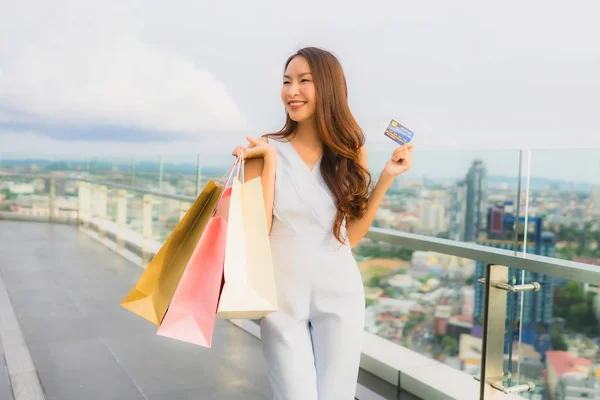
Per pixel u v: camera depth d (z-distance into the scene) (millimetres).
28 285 5316
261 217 1383
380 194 1668
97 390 2807
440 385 2463
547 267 1833
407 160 1648
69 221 10000
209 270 1311
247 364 3273
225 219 1401
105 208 8133
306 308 1502
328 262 1509
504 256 2010
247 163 1558
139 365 3213
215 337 3805
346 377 1528
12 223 9906
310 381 1476
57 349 3449
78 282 5551
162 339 3734
